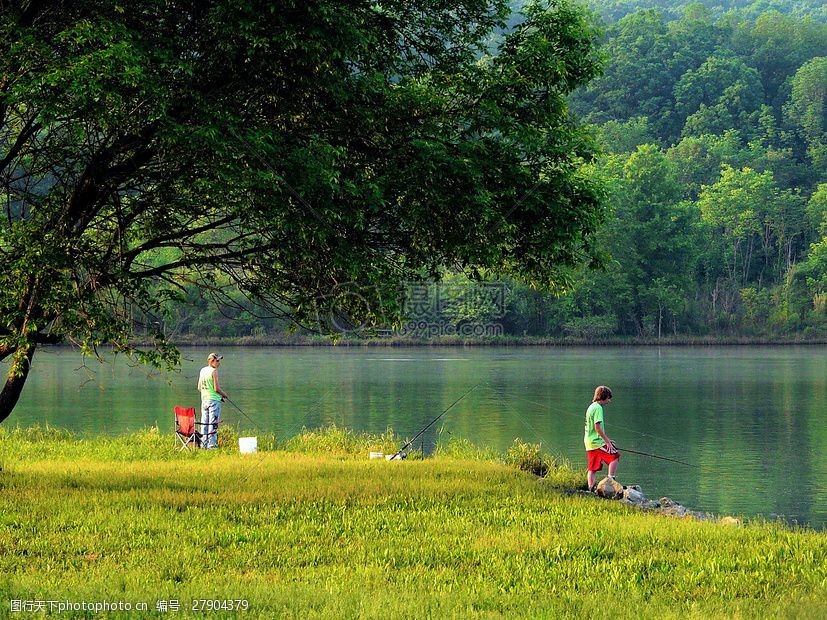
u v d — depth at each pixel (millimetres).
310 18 22297
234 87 23625
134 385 83688
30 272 21281
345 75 24594
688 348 193500
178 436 39406
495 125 26781
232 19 21703
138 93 21422
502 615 14711
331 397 73812
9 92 21375
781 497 33688
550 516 22906
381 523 21703
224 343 174875
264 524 21188
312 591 15789
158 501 23156
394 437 48938
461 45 28688
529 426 54500
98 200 24516
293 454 36500
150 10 23328
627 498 29141
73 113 21250
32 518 20859
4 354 23625
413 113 26172
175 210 24859
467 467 31953
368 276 24266
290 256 24297
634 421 59406
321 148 23109
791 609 15266
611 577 17328
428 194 24625
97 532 19828
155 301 25188
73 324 21938
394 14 27328
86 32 20750
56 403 66375
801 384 91625
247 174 21844
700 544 20281
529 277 29172
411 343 187625
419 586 16516
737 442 49125
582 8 28875
